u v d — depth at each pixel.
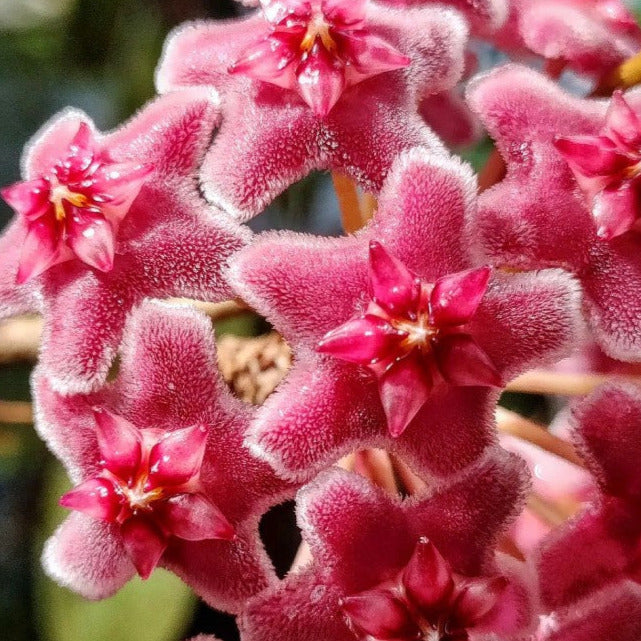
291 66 0.08
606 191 0.08
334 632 0.08
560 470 0.09
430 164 0.08
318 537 0.08
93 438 0.08
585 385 0.09
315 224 0.13
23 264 0.08
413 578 0.08
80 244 0.08
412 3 0.09
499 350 0.08
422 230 0.08
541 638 0.08
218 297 0.08
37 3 0.14
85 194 0.08
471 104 0.09
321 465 0.08
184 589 0.11
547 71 0.09
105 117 0.14
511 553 0.09
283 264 0.08
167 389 0.08
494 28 0.09
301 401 0.08
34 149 0.09
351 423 0.08
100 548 0.08
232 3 0.13
